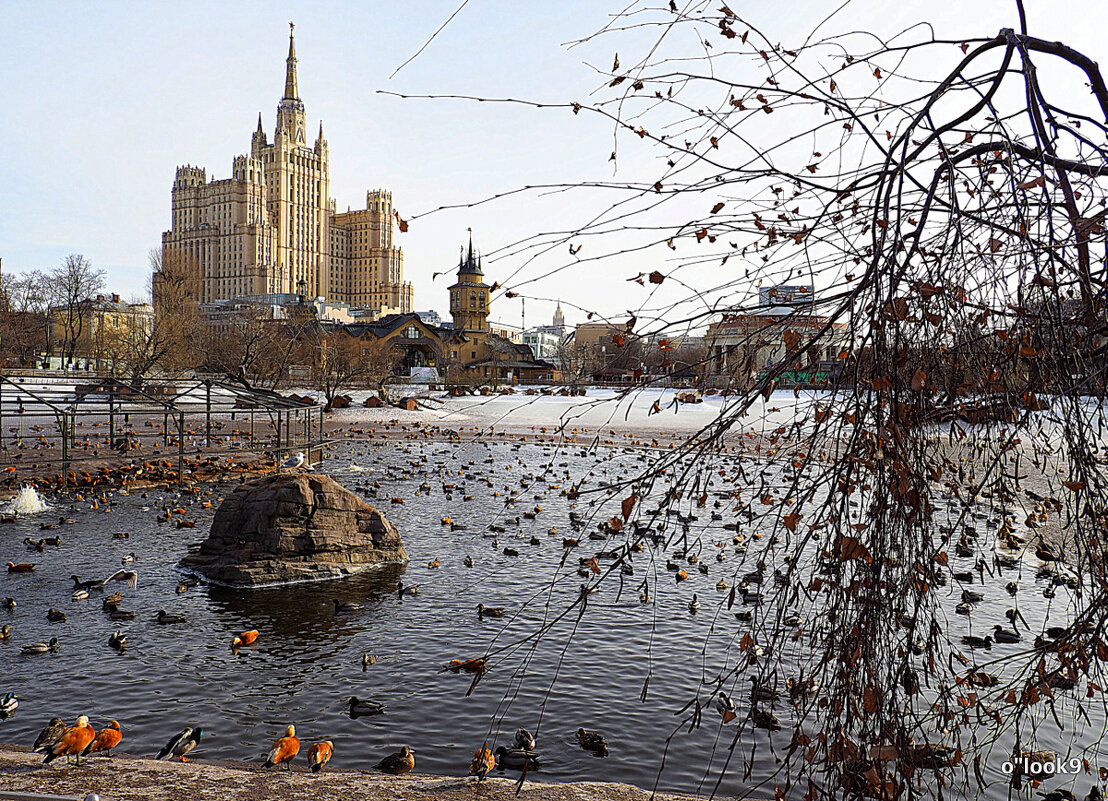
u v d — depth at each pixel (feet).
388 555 65.51
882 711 12.73
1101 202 12.57
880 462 11.55
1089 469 11.71
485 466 139.44
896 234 11.21
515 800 26.27
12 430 162.20
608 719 36.55
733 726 35.27
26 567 62.28
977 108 12.56
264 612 53.21
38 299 382.42
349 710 37.91
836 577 12.44
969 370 12.50
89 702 38.86
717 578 57.98
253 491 63.57
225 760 31.17
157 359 273.13
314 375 336.49
